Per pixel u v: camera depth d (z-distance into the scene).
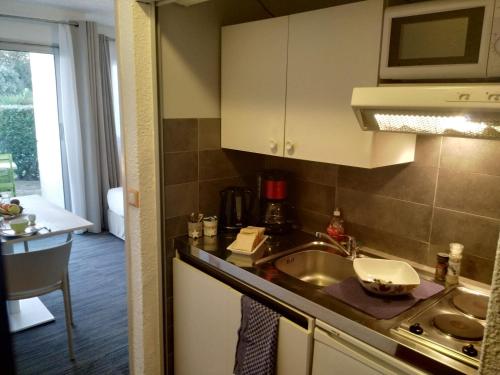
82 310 3.05
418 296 1.45
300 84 1.63
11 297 2.28
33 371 2.35
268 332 1.51
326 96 1.54
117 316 2.98
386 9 1.29
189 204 2.02
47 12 4.34
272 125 1.78
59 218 2.91
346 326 1.31
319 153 1.61
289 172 2.17
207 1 1.86
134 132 1.78
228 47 1.92
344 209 1.95
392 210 1.77
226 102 1.99
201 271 1.88
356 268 1.57
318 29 1.52
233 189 2.07
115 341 2.67
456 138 1.53
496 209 1.46
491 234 1.49
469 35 1.09
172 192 1.94
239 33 1.85
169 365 2.15
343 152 1.53
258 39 1.76
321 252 1.92
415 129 1.27
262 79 1.78
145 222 1.88
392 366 1.20
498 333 0.58
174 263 1.99
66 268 2.44
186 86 1.90
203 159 2.03
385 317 1.30
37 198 3.46
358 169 1.87
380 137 1.46
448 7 1.12
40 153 4.70
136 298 1.99
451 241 1.60
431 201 1.64
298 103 1.65
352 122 1.47
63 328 2.80
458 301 1.40
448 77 1.17
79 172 4.73
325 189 2.02
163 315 2.06
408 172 1.69
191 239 1.99
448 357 1.11
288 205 2.13
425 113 1.12
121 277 3.64
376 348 1.24
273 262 1.75
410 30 1.23
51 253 2.31
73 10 4.43
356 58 1.41
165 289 2.03
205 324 1.86
